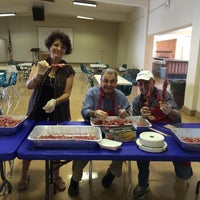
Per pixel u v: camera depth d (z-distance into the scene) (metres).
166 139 1.56
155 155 1.32
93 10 10.47
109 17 10.83
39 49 12.40
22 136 1.51
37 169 2.34
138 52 9.05
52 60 1.84
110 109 1.87
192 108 4.49
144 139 1.37
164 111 1.76
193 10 4.66
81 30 12.69
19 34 12.41
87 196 1.94
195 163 2.52
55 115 1.87
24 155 1.27
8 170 2.29
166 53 11.98
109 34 13.03
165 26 6.31
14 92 6.38
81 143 1.36
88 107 1.82
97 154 1.31
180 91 4.95
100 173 2.30
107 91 1.80
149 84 1.86
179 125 1.82
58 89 1.81
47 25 12.36
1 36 12.38
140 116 1.84
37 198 1.89
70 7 10.19
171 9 5.88
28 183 2.08
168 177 2.25
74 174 1.84
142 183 1.86
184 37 10.94
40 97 1.83
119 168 1.89
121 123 1.67
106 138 1.49
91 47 13.01
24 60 12.70
